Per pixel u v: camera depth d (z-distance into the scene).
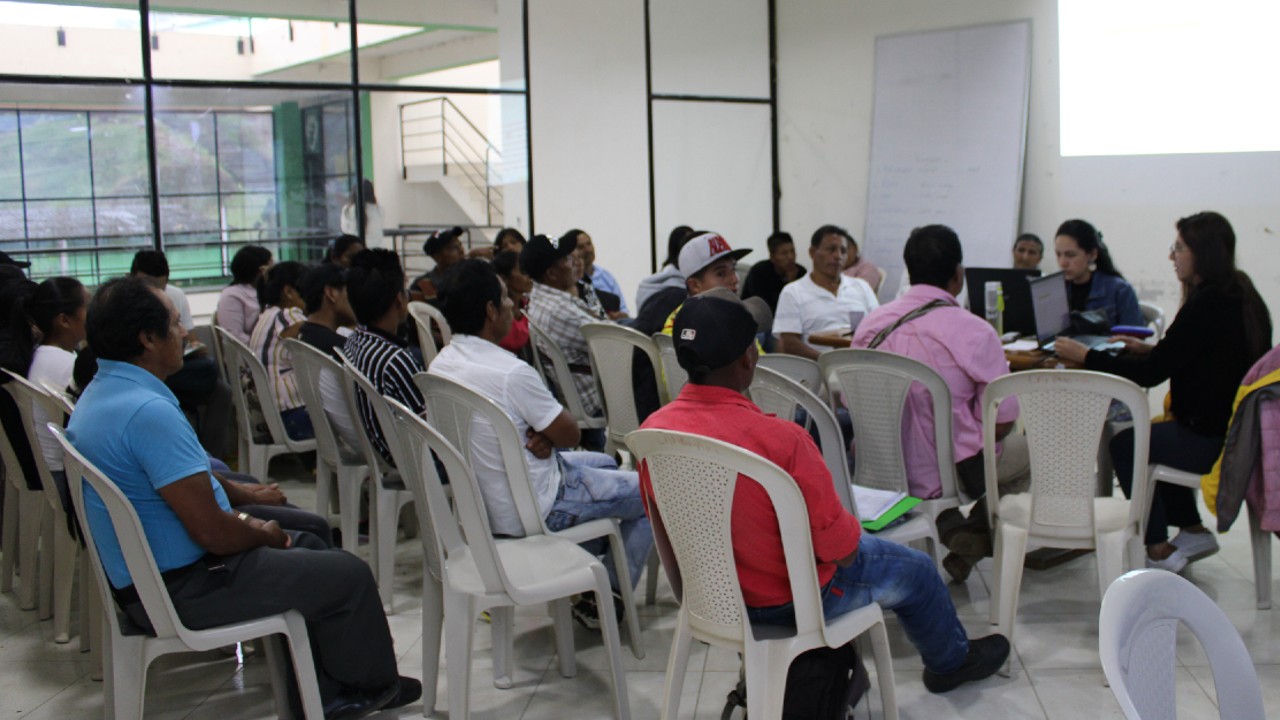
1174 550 3.38
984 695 2.63
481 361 2.73
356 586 2.41
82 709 2.77
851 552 2.03
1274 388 2.91
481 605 2.34
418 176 8.14
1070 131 6.38
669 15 7.78
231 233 6.34
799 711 2.10
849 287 4.94
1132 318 4.52
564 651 2.82
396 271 3.26
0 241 5.62
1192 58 5.66
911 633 2.45
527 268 4.20
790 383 2.70
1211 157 5.61
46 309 3.23
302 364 3.57
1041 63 6.57
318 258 6.70
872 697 2.62
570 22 7.47
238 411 4.42
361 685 2.50
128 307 2.22
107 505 2.08
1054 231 6.57
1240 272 3.21
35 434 3.02
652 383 3.67
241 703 2.76
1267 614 3.10
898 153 7.42
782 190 8.38
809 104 8.05
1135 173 6.01
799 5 8.02
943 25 7.08
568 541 2.61
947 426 2.87
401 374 3.13
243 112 6.30
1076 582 3.40
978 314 4.37
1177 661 2.77
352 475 3.57
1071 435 2.65
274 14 6.33
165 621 2.18
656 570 3.31
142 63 5.90
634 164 7.79
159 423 2.18
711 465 1.95
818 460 2.01
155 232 6.05
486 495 2.65
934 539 2.89
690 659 2.92
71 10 5.66
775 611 2.06
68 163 5.75
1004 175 6.79
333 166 6.71
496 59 7.25
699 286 3.60
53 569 3.42
